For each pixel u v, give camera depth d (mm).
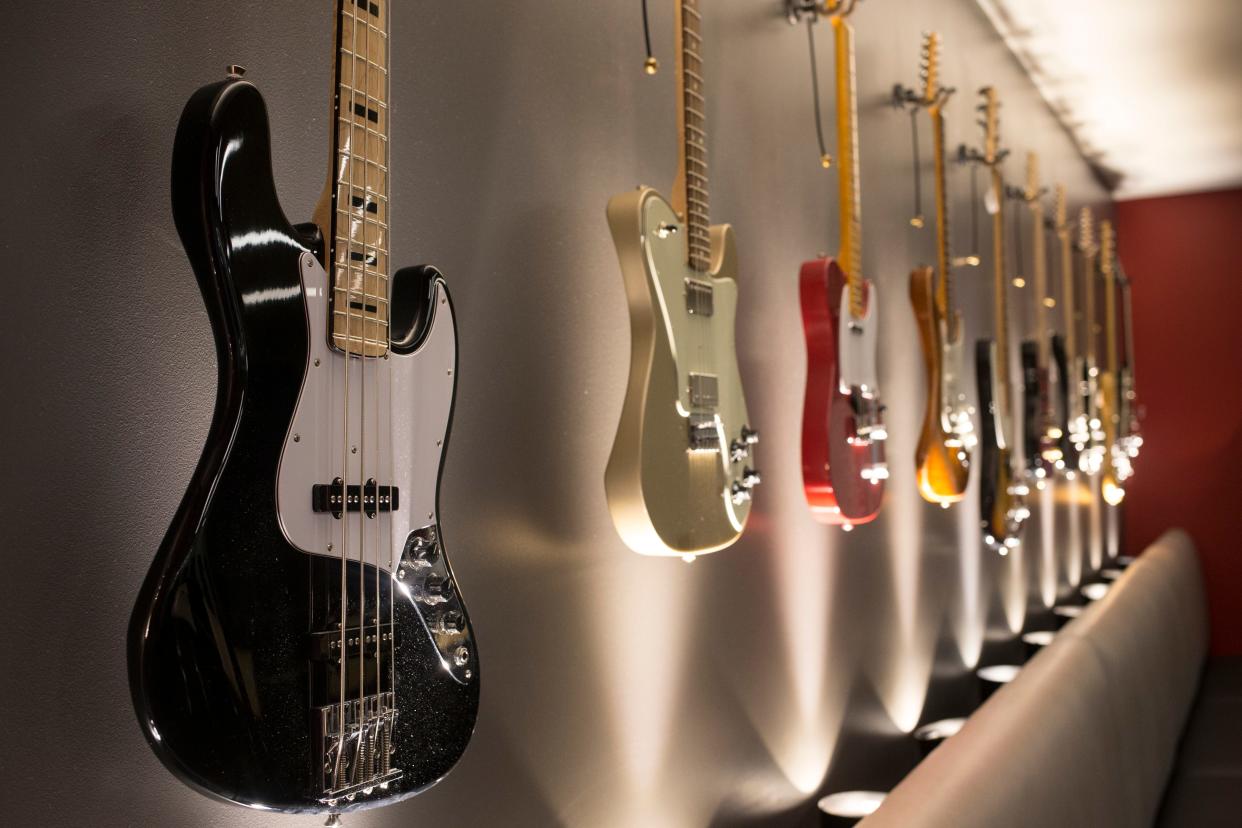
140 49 857
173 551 717
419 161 1145
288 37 985
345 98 854
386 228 883
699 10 1597
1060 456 3734
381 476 865
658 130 1583
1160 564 4270
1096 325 5258
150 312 856
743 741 1768
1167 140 4922
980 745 1770
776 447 1942
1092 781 2104
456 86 1199
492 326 1234
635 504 1294
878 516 2426
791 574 1976
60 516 792
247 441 753
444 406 942
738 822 1740
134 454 841
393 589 868
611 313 1447
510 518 1247
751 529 1835
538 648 1283
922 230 2822
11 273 770
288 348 786
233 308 744
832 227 2234
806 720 2010
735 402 1515
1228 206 5852
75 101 811
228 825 897
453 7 1201
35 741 772
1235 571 5773
